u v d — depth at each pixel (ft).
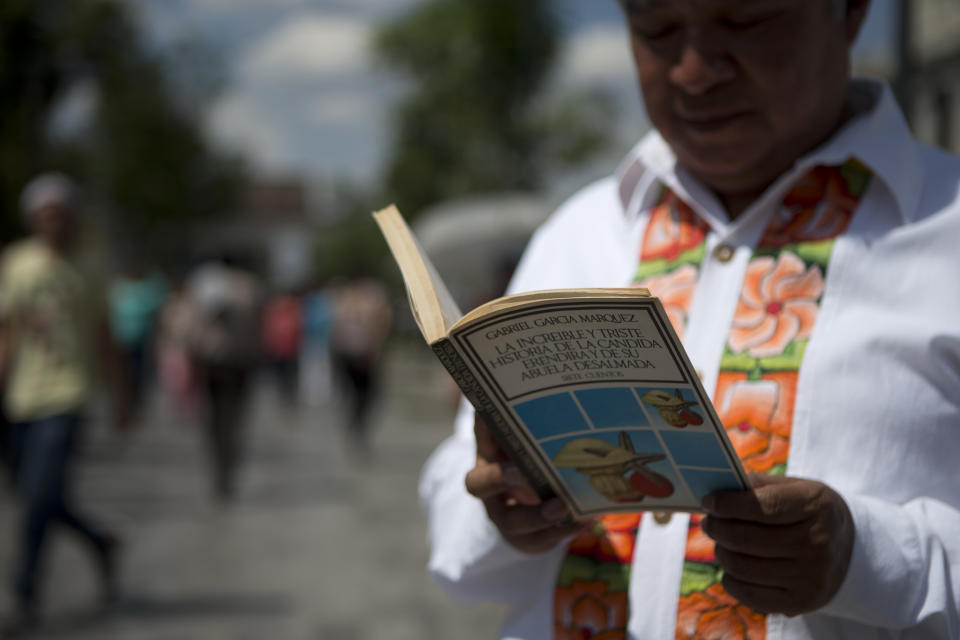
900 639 4.46
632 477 4.38
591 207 5.64
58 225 16.22
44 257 16.21
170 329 50.34
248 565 21.01
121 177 96.94
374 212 4.71
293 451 41.65
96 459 36.60
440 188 108.68
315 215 241.14
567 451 4.37
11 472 23.26
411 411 56.18
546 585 5.13
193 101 97.66
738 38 4.64
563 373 4.11
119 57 71.77
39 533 16.29
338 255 190.29
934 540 4.34
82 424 16.67
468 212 62.69
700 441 4.09
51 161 71.72
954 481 4.52
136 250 107.14
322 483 32.73
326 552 22.29
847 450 4.48
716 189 5.15
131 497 29.01
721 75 4.67
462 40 101.35
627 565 4.85
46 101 66.44
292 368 63.46
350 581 19.65
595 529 4.97
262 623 16.67
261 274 236.02
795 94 4.68
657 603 4.73
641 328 3.88
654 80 4.92
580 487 4.53
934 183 4.83
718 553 4.28
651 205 5.36
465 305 38.29
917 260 4.64
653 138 5.37
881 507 4.33
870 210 4.78
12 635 15.80
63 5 66.39
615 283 5.27
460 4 102.63
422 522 25.99
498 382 4.13
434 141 109.40
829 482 4.47
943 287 4.58
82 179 80.43
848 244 4.71
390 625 16.63
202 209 112.88
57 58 66.18
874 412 4.47
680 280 5.04
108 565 17.61
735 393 4.70
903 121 4.91
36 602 16.28
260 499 29.35
